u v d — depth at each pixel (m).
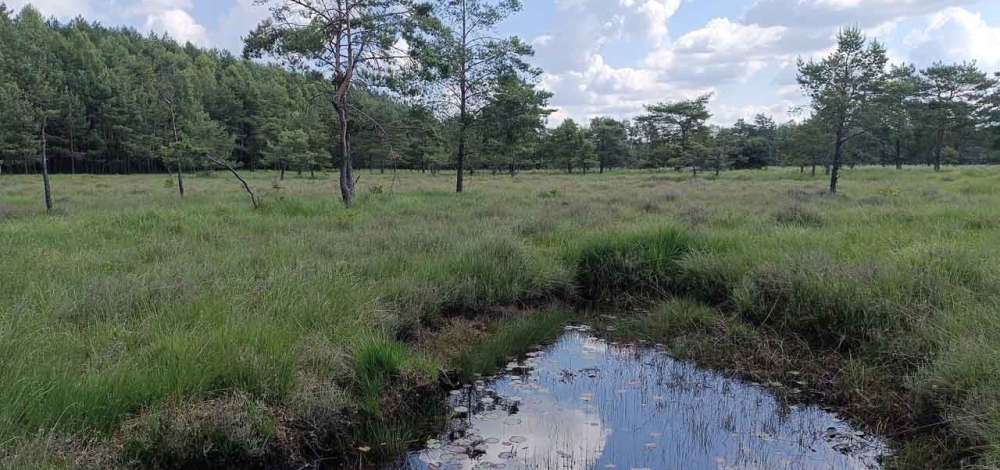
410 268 7.48
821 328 5.76
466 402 4.77
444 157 49.03
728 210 14.02
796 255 7.11
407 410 4.57
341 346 4.96
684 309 6.89
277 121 60.09
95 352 4.25
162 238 9.12
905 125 21.33
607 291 7.97
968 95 51.75
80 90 62.47
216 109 69.69
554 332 6.50
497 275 7.46
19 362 3.83
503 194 21.92
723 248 8.37
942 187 22.17
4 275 6.13
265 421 3.86
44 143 13.88
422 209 14.83
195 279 6.24
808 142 46.25
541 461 3.84
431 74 18.47
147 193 22.31
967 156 66.94
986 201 14.42
